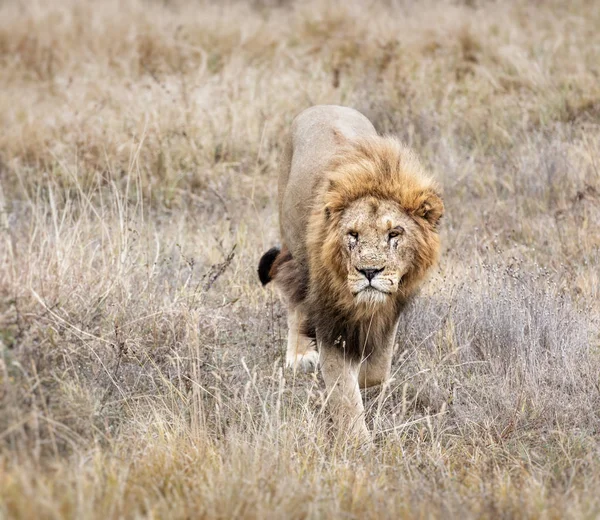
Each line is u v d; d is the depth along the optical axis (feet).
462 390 33.81
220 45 76.33
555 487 26.27
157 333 34.81
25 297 32.78
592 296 40.37
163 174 55.21
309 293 31.89
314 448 28.55
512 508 24.02
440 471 27.02
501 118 59.77
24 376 26.71
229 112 61.11
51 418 25.81
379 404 30.50
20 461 23.25
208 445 27.84
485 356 36.17
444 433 31.50
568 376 33.73
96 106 60.34
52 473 23.40
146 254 41.47
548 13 76.18
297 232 33.99
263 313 39.27
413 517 23.27
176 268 41.63
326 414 31.94
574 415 31.50
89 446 25.77
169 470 25.71
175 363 32.94
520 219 48.57
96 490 23.07
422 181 29.86
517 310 36.96
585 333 36.22
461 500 24.35
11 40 81.46
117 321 34.42
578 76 62.39
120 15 83.46
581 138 56.39
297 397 32.91
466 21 73.00
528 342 35.91
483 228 47.62
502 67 66.80
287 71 69.51
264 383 33.96
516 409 32.12
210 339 35.68
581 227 46.93
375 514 23.40
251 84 64.69
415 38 73.15
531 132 58.39
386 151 30.07
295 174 34.88
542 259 44.24
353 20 77.00
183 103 60.75
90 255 39.52
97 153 55.36
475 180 53.67
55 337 30.86
